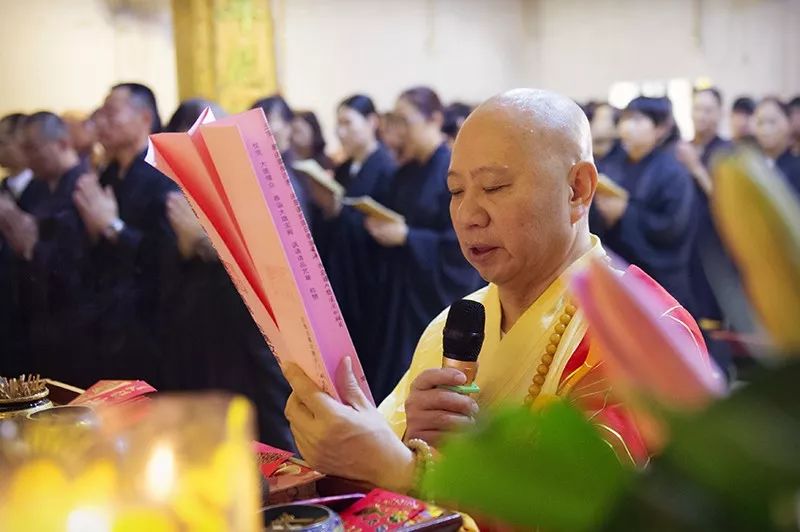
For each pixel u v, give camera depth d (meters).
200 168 0.93
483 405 1.25
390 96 4.53
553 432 0.38
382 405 1.41
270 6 4.25
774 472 0.31
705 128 4.29
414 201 3.98
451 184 1.29
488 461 0.38
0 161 3.87
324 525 0.69
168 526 0.39
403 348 3.94
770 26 4.56
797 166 4.35
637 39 4.70
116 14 4.09
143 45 4.13
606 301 0.35
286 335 1.00
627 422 0.86
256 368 3.10
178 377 3.36
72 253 3.76
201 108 3.43
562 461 0.37
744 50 4.57
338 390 1.02
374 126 4.07
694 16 4.60
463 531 0.76
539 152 1.24
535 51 4.80
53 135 3.82
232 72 4.20
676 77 4.64
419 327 3.93
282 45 4.30
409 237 3.90
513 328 1.26
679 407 0.34
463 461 0.38
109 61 4.09
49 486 0.40
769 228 0.32
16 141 3.83
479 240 1.26
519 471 0.37
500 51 4.75
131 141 3.72
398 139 4.04
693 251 4.11
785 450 0.30
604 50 4.75
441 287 3.93
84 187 3.75
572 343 1.21
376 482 1.00
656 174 4.10
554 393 1.18
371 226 3.89
